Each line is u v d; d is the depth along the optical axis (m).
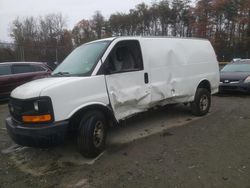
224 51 47.84
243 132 5.53
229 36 49.47
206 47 7.16
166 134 5.59
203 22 51.91
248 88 9.74
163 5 61.34
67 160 4.50
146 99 5.38
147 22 63.69
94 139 4.45
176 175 3.78
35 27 51.09
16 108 4.17
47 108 3.94
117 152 4.71
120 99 4.86
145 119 6.80
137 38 5.32
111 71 4.72
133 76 5.09
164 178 3.71
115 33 64.69
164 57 5.77
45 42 48.53
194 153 4.51
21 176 4.03
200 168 3.95
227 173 3.77
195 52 6.70
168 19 61.59
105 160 4.40
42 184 3.76
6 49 18.34
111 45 4.85
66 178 3.89
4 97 10.34
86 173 4.00
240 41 47.62
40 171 4.16
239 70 10.70
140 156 4.50
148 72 5.38
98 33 63.88
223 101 8.99
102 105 4.57
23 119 4.03
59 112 4.03
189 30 57.72
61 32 53.50
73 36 59.28
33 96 3.94
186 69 6.34
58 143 4.05
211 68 7.25
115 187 3.56
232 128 5.83
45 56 20.41
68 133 4.53
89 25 63.22
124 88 4.94
